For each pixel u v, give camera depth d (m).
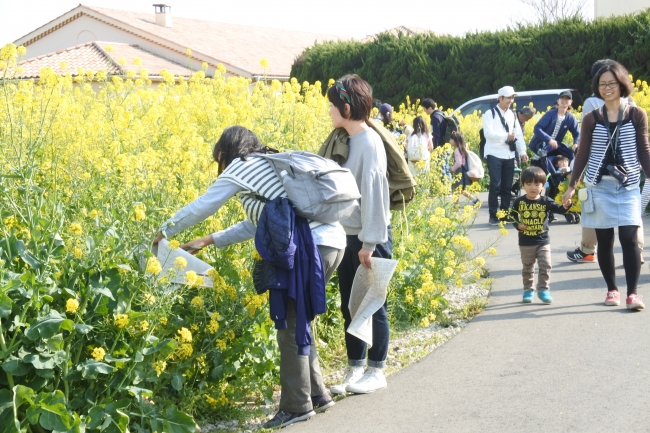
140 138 6.07
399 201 4.72
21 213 3.95
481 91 24.62
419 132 11.52
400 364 5.15
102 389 3.77
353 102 4.36
